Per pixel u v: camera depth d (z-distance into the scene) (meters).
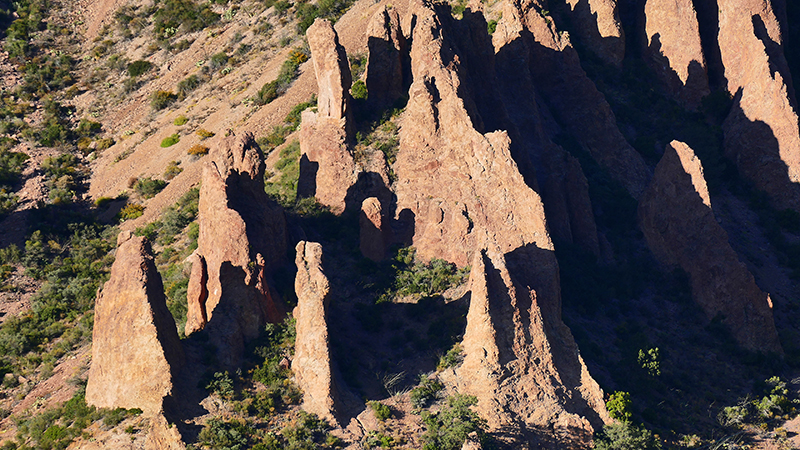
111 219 107.81
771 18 112.00
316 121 89.06
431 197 83.75
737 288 86.31
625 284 88.75
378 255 81.88
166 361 65.81
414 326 76.38
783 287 92.50
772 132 103.19
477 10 98.94
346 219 85.69
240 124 113.44
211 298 73.00
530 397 69.06
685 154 91.12
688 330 85.75
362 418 66.94
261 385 68.00
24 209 110.56
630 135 106.75
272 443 63.34
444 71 86.75
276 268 77.69
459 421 65.88
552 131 101.94
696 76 110.81
